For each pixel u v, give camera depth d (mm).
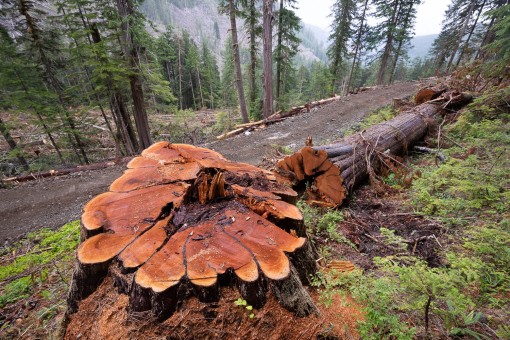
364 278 2115
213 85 37906
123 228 1916
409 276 1839
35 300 2975
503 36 5449
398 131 5430
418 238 3053
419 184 4098
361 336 1727
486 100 5773
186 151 3230
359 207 4004
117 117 10938
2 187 7598
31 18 10125
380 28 22375
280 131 10281
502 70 5875
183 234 1835
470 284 2072
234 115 25078
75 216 6160
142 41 8891
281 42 18469
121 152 11688
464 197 3572
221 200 2215
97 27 9094
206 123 23594
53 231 5555
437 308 1891
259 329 1572
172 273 1531
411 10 21609
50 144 14367
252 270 1573
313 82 29375
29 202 6738
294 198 2553
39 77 11070
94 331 1676
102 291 1720
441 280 1796
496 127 4711
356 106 12500
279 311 1609
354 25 23516
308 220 3385
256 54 19625
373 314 1731
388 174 4812
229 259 1641
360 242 3131
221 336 1522
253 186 2512
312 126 10453
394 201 4047
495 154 4180
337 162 4141
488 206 3213
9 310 2865
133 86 9852
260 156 8172
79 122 11461
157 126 16688
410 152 6020
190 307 1515
